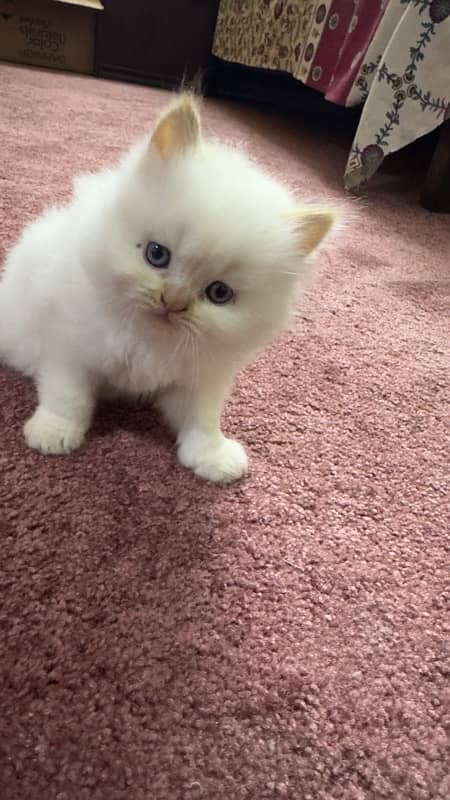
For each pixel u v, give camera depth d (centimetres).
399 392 36
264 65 91
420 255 56
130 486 25
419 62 59
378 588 23
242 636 20
